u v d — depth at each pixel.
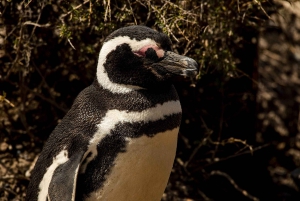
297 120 14.49
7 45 11.91
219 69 11.71
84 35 11.71
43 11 11.71
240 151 12.95
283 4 13.88
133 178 8.27
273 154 14.30
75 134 8.20
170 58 8.03
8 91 12.57
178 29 10.56
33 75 12.56
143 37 8.06
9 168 12.14
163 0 10.49
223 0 11.11
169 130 8.17
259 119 14.35
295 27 14.32
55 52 12.26
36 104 12.69
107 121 8.09
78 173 8.15
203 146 12.98
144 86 8.09
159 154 8.24
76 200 8.27
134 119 8.04
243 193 12.41
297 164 14.23
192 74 7.93
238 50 12.75
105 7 10.47
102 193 8.27
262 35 14.31
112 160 8.11
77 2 11.00
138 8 11.05
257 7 11.62
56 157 8.30
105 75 8.22
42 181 8.44
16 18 11.72
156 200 8.84
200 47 11.52
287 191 13.39
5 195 11.80
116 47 8.10
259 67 14.38
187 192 12.55
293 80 14.55
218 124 13.03
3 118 12.61
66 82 12.68
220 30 11.24
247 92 13.06
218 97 12.91
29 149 12.55
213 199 12.75
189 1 10.80
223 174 12.42
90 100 8.32
